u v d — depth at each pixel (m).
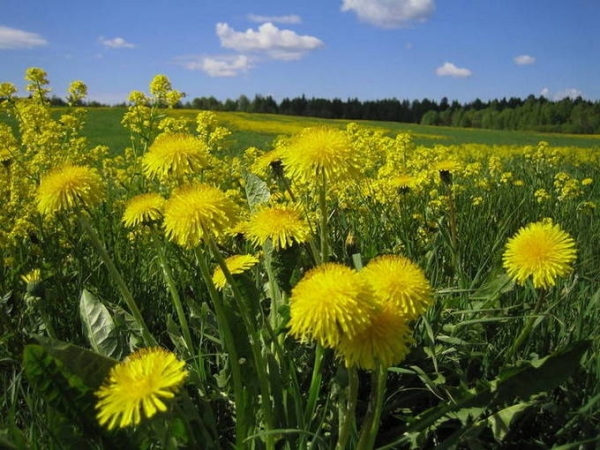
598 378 2.26
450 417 2.16
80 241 3.59
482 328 2.78
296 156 2.29
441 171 3.97
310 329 1.53
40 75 5.98
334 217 4.32
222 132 6.31
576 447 2.00
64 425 1.86
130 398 1.44
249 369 2.35
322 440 1.88
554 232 2.24
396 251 3.89
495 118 83.19
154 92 5.90
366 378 2.61
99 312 2.62
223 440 2.39
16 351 2.93
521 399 2.18
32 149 5.55
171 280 2.55
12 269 3.56
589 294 3.25
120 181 6.18
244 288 2.48
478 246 4.17
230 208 2.02
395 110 100.44
